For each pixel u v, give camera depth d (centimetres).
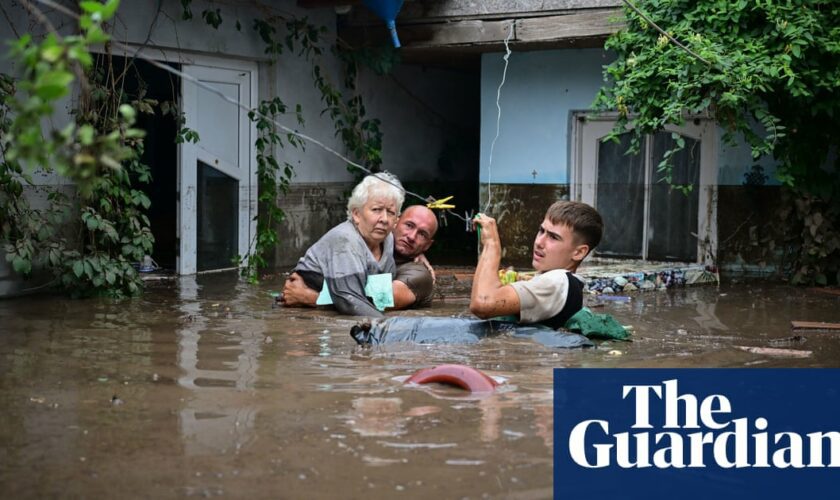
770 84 1048
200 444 446
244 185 1278
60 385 560
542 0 1226
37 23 980
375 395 532
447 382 555
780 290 1093
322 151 1377
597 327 705
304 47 1312
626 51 1115
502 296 682
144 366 611
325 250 849
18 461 423
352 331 684
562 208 720
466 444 449
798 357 664
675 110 1027
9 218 938
